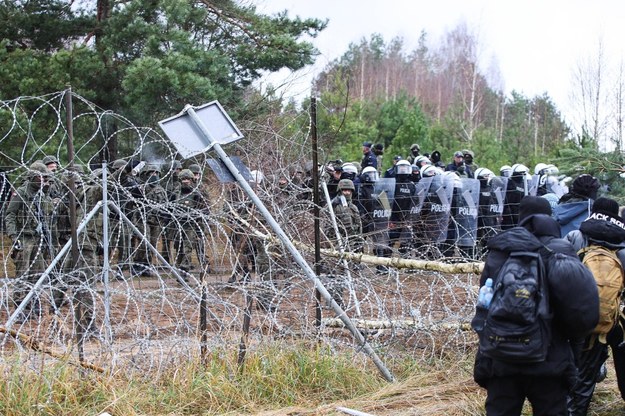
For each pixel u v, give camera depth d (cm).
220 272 830
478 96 5953
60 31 1853
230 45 2012
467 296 801
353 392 691
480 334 473
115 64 1816
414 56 7506
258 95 1852
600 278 568
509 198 1430
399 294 784
